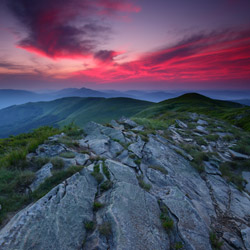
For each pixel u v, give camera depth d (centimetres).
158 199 643
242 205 780
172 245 454
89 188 604
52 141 1011
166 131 1881
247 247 515
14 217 448
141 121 2131
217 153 1424
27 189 571
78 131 1466
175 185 783
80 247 391
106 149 1041
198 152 1315
